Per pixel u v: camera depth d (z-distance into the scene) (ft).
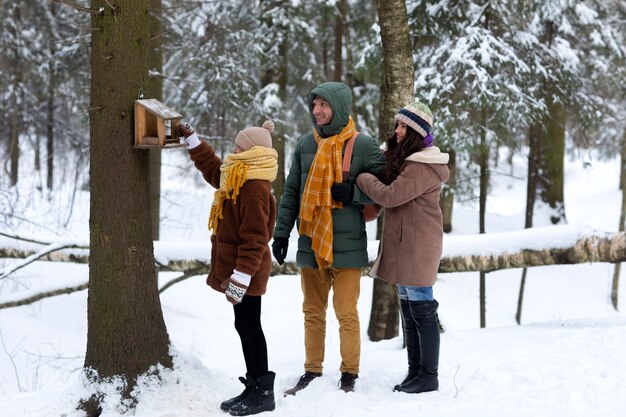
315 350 14.79
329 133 14.24
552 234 20.97
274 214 12.94
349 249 14.10
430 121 13.75
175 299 35.53
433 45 36.78
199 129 42.88
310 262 14.24
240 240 12.58
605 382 13.69
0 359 24.47
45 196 57.93
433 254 13.73
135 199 13.29
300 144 14.74
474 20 34.88
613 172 90.02
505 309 44.39
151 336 13.51
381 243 14.21
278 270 23.20
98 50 13.02
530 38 37.09
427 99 33.94
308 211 13.83
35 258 25.34
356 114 48.01
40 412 13.07
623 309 45.57
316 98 14.17
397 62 19.57
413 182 13.38
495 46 34.45
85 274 27.63
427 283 13.64
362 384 14.35
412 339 14.08
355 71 37.86
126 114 13.05
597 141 65.72
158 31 35.29
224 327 33.35
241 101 41.86
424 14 35.42
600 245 20.36
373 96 47.85
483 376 14.40
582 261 20.62
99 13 12.92
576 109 40.73
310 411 12.63
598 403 12.44
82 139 62.80
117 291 13.21
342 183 13.84
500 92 33.63
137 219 13.34
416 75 36.17
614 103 50.78
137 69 13.17
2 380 23.02
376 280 24.61
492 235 21.70
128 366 13.23
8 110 57.52
